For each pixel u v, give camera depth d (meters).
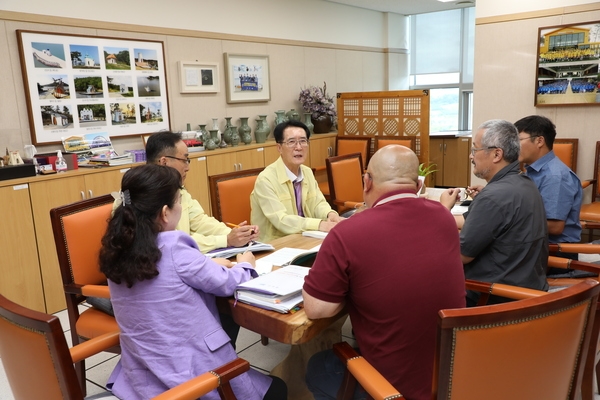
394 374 1.32
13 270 2.98
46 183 3.09
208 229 2.41
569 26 3.84
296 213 2.72
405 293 1.26
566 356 1.18
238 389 1.38
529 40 4.07
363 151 5.37
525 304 1.06
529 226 1.83
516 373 1.11
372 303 1.28
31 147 3.36
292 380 2.08
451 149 6.46
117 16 3.91
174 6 4.33
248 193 2.99
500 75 4.27
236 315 1.48
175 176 1.37
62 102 3.58
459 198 2.54
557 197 2.35
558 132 4.08
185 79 4.47
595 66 3.79
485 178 2.04
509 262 1.87
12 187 2.93
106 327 1.96
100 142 3.81
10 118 3.32
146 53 4.12
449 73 7.43
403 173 1.34
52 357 1.15
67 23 3.57
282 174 2.63
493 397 1.11
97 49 3.76
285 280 1.51
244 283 1.49
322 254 1.31
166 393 1.19
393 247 1.26
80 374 2.06
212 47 4.72
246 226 2.09
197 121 4.65
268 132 5.10
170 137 2.21
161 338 1.32
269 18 5.29
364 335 1.36
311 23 5.86
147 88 4.16
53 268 3.18
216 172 4.32
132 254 1.26
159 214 1.33
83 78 3.69
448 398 1.09
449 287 1.30
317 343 2.09
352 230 1.27
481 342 1.05
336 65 6.33
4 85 3.27
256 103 5.26
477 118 4.46
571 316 1.13
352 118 5.64
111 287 1.37
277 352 2.58
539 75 4.05
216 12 4.71
